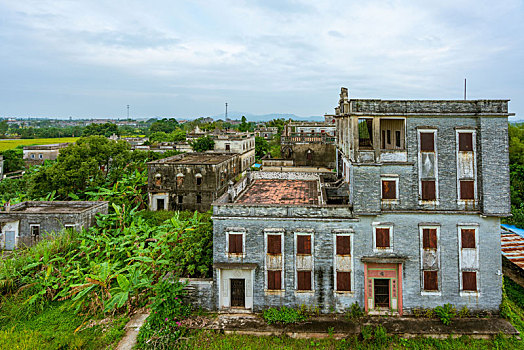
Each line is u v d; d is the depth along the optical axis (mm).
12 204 35281
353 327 18312
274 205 19609
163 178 41312
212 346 17203
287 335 18172
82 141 44219
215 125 137125
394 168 19188
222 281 20062
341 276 19469
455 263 19031
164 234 25453
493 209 18516
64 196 41062
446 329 17875
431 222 19062
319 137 44844
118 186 43156
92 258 26500
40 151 67875
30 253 24062
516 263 24719
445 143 19062
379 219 19219
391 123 22188
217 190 41031
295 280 19625
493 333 17438
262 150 78875
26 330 18859
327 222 19469
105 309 19250
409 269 19219
